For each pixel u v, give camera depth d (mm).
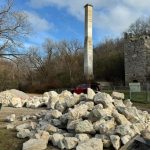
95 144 9211
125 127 9875
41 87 57875
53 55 80750
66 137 10062
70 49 81562
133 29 80625
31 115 16047
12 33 40875
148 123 12570
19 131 11336
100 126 10289
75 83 55500
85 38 53594
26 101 23297
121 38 85750
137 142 5227
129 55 56281
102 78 69375
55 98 19516
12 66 50344
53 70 74312
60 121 11859
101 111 11188
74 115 11391
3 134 11477
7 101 24062
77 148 9078
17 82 55969
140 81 54500
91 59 53219
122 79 67375
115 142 9383
